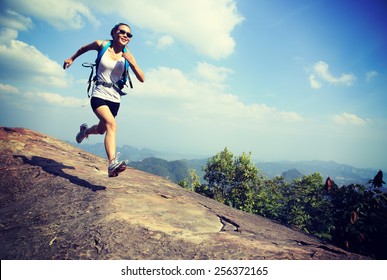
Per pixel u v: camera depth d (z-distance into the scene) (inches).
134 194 117.1
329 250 81.3
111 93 118.7
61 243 71.2
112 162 109.8
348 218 175.0
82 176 133.4
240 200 634.2
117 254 65.1
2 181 120.8
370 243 164.9
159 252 67.5
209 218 106.3
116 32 117.7
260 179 692.7
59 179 125.2
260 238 89.4
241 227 102.6
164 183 167.3
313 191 466.6
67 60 124.6
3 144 158.4
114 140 115.1
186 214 104.8
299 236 111.1
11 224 85.3
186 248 70.7
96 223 81.0
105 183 126.4
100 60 117.1
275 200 618.5
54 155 167.3
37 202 102.0
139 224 82.0
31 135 195.5
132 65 118.2
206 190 678.5
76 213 90.0
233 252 69.8
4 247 71.2
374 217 162.2
